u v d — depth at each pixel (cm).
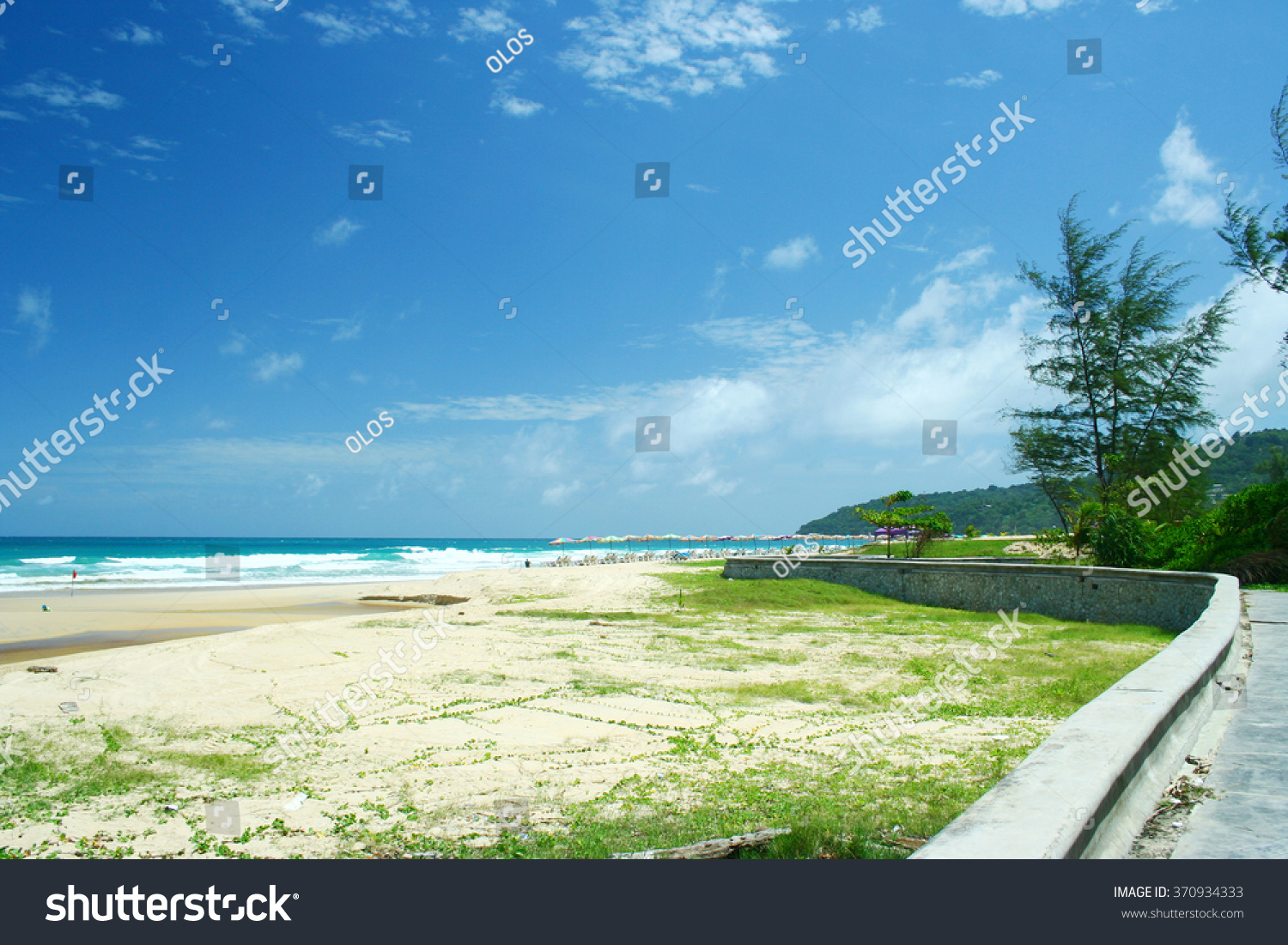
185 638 2248
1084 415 3275
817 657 1639
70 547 10406
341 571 6106
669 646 1831
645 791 772
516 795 775
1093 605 2430
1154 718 466
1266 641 1075
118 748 977
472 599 3494
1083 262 3256
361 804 759
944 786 734
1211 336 2978
